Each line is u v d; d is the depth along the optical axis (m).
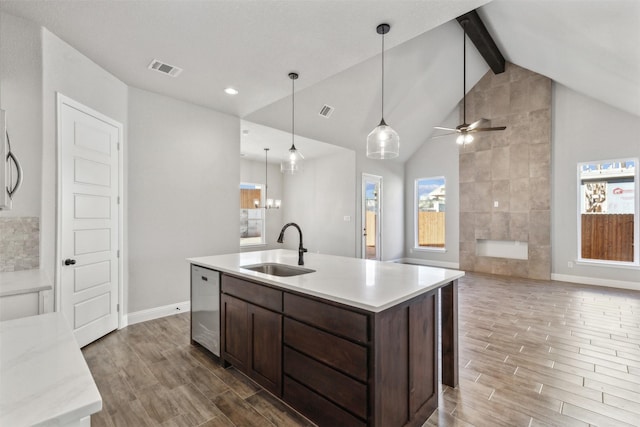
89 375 0.76
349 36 2.54
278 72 3.19
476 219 6.76
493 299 4.54
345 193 6.96
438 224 7.75
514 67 6.23
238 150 4.57
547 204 5.89
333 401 1.69
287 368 1.97
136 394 2.16
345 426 1.63
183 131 3.95
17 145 2.32
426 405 1.90
